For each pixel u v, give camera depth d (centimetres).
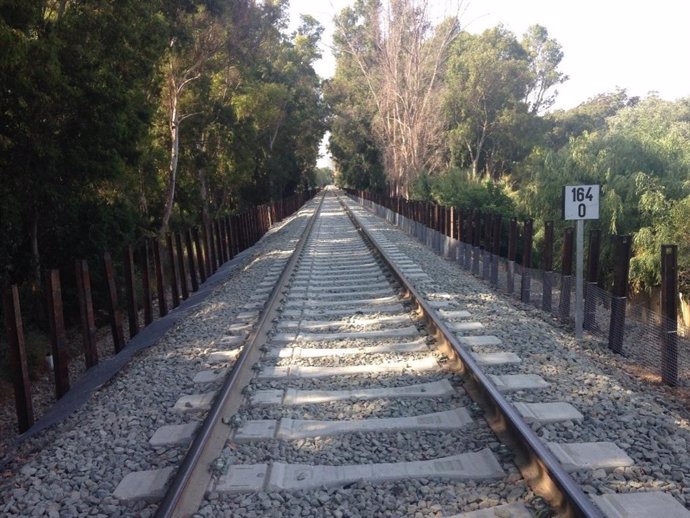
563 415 526
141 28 1667
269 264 1720
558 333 884
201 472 444
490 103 5338
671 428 502
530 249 1187
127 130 1534
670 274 703
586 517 331
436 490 415
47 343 1279
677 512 370
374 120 4312
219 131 3147
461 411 541
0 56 1039
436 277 1334
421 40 3562
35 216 1444
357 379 656
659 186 1819
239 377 645
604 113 6688
